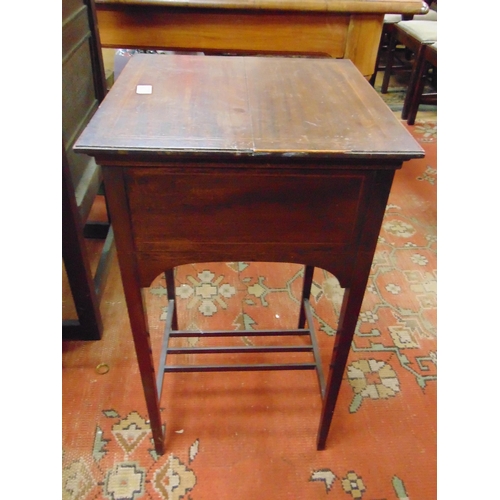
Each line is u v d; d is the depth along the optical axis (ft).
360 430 3.48
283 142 1.98
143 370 2.76
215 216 2.19
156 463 3.20
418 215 6.18
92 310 3.91
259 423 3.50
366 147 1.97
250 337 4.24
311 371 3.93
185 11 3.90
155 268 2.37
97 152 1.89
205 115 2.21
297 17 3.92
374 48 4.12
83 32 3.79
